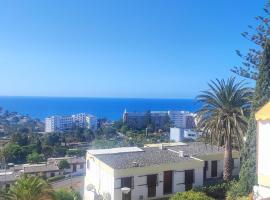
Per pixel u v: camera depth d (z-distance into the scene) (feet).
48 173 281.33
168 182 93.30
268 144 45.65
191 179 95.81
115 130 576.20
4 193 78.18
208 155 105.50
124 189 82.74
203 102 101.04
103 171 92.43
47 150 413.80
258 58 110.32
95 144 315.17
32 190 79.00
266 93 69.56
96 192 96.48
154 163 92.63
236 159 108.47
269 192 45.50
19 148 382.42
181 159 97.96
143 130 545.03
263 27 110.32
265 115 45.78
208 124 98.53
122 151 105.81
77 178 246.88
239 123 94.02
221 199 89.45
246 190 69.56
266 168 45.98
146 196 89.66
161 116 655.76
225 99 96.99
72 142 508.53
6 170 296.51
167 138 435.53
